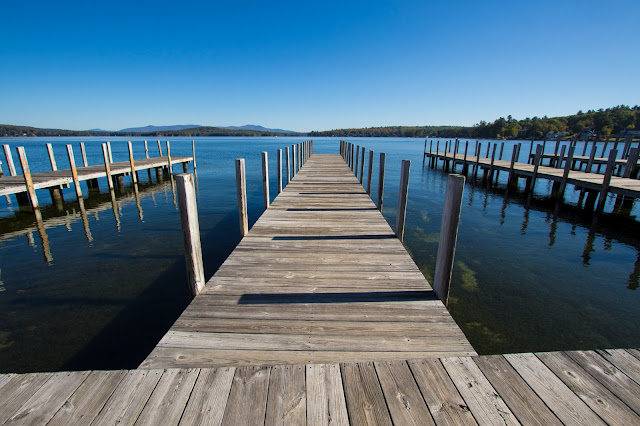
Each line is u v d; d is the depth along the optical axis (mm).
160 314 4387
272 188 15758
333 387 1765
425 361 1969
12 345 3727
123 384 1789
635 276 5727
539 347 3812
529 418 1556
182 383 1801
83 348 3697
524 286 5297
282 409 1619
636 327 4223
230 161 30047
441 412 1597
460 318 4371
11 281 5320
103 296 4848
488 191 15227
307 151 19891
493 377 1832
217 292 3180
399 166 26906
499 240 7723
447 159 24000
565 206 11844
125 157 33219
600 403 1642
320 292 3176
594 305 4742
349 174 12391
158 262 6141
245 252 4289
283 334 2504
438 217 10047
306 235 5031
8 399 1668
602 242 7633
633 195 8688
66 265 5973
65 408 1622
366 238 4887
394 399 1680
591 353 2029
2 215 10047
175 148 54094
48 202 12156
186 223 2932
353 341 2422
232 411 1610
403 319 2719
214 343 2393
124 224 8977
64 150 41594
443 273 2969
